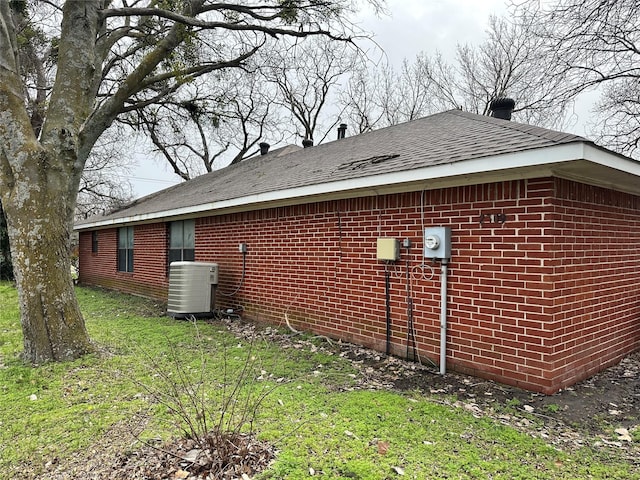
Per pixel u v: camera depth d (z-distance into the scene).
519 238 4.14
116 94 6.02
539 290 3.99
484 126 5.67
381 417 3.48
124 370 4.80
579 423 3.45
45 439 3.14
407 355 5.20
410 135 7.09
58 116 5.52
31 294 5.17
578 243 4.40
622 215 5.41
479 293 4.47
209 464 2.65
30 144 5.21
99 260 15.03
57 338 5.20
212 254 9.06
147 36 9.62
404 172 4.61
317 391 4.12
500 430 3.27
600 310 4.89
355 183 5.20
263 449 2.87
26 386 4.28
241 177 10.65
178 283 8.09
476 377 4.50
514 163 3.71
